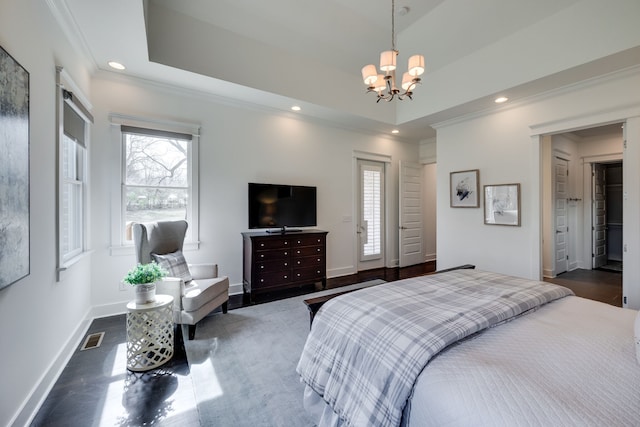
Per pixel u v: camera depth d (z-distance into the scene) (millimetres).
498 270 3891
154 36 2916
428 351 1147
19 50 1623
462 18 3250
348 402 1303
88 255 2912
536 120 3525
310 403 1642
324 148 4777
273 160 4254
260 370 2137
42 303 1865
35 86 1815
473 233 4180
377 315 1500
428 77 4266
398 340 1264
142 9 2160
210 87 3480
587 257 5566
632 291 2816
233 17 3174
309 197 4402
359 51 3895
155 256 2836
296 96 3836
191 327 2619
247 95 3709
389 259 5727
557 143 5074
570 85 3211
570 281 4629
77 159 2766
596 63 2748
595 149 5445
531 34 3135
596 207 5617
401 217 5664
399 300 1693
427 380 1058
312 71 3977
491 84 3494
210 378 2037
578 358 1107
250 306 3459
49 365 1943
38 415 1672
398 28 3500
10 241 1414
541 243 3535
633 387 930
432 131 5320
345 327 1533
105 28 2371
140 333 2150
